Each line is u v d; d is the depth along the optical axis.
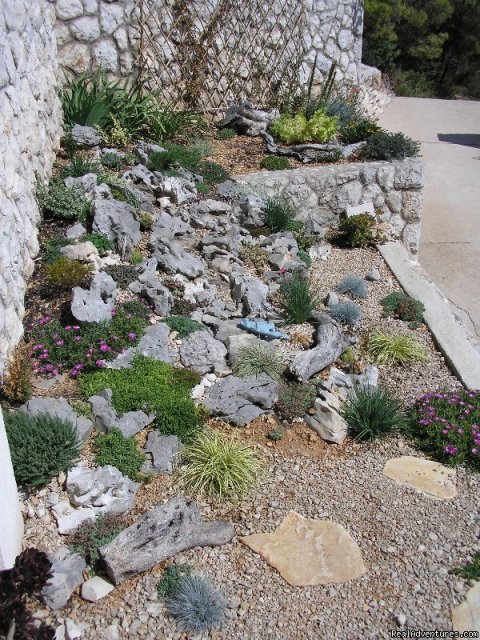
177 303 6.26
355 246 8.77
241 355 5.75
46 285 6.00
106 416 4.82
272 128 10.40
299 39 11.72
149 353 5.57
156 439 4.88
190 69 10.52
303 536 4.40
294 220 8.72
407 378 6.27
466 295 9.29
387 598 4.05
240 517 4.51
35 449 4.37
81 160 7.66
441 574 4.24
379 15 24.27
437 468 5.17
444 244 10.55
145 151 8.63
